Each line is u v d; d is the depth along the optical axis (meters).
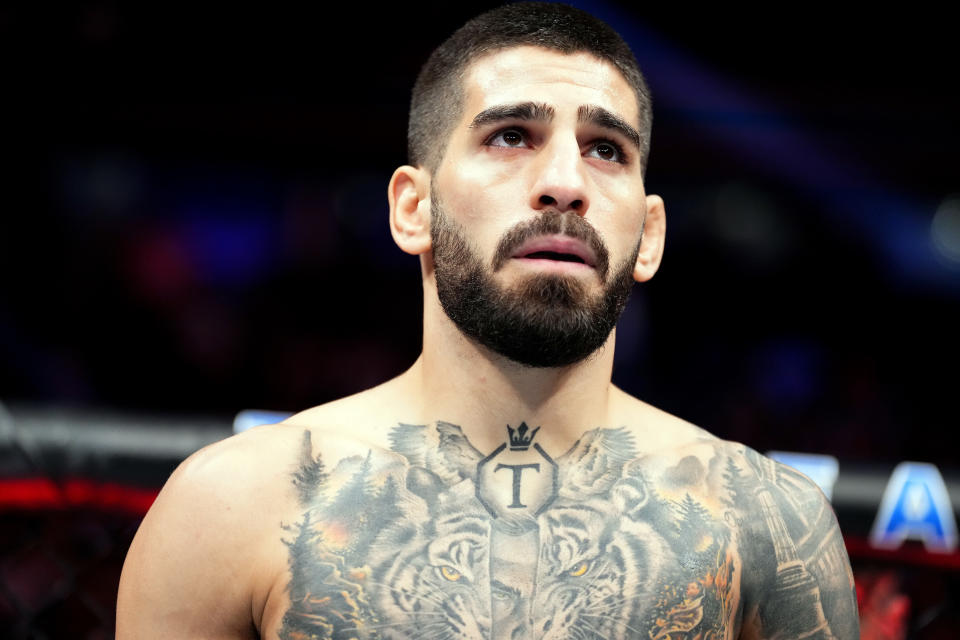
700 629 1.61
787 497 1.79
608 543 1.66
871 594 2.31
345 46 5.34
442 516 1.67
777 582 1.72
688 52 5.34
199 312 5.21
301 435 1.74
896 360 5.97
